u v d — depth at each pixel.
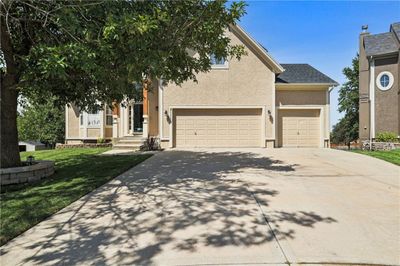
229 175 8.19
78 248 3.78
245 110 16.20
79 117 20.14
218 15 7.34
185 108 16.12
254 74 16.06
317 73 17.70
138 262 3.39
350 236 4.00
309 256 3.44
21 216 4.94
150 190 6.62
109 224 4.59
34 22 7.16
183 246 3.77
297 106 16.72
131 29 5.38
